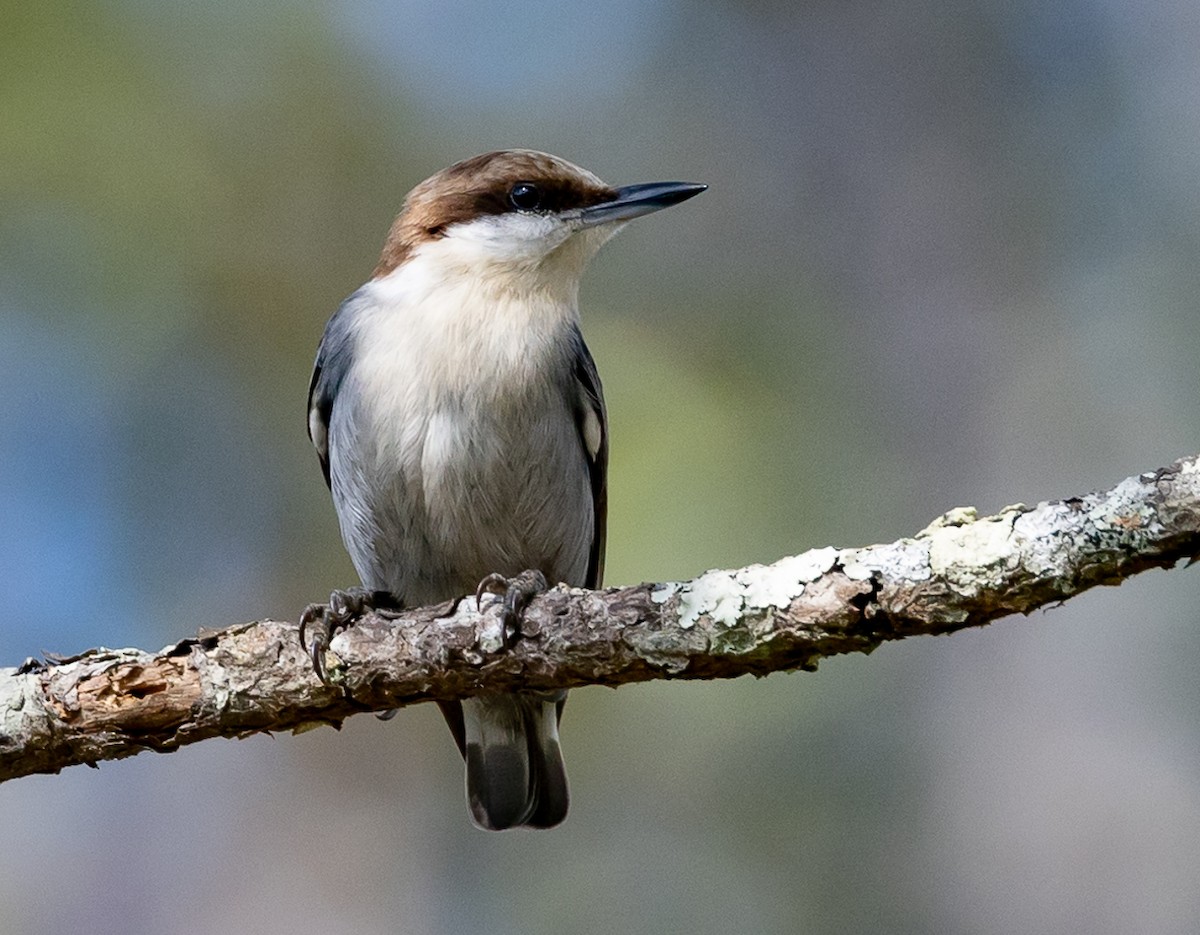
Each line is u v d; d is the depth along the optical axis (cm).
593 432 924
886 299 1298
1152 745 1112
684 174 1366
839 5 1371
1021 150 1330
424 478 861
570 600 681
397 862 1256
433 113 1266
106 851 1293
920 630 626
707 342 1216
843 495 1132
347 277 1221
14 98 1102
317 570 1234
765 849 1143
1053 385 1232
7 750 689
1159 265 1269
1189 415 1195
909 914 1109
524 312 883
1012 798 1116
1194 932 1072
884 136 1342
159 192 1162
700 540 1028
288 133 1202
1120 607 1136
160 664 699
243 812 1292
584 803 1166
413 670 695
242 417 1243
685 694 1122
